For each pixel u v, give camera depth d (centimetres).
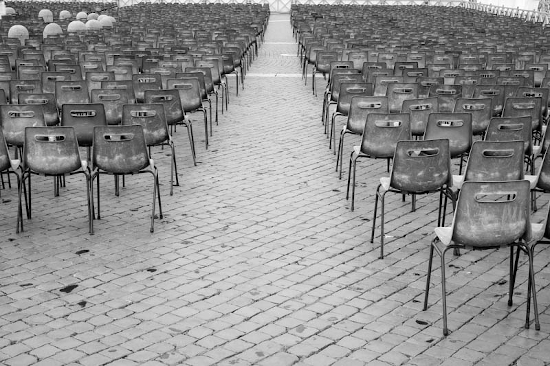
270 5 5034
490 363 444
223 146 1073
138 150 696
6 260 622
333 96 1128
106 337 480
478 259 625
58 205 786
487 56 1373
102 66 1209
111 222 725
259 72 1950
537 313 487
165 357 452
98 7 4034
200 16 2967
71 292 555
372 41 1723
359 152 747
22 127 805
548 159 610
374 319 507
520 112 845
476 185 471
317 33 2138
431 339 476
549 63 1305
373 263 614
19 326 496
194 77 1086
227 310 522
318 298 543
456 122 758
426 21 2764
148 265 610
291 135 1152
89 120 802
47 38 1797
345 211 760
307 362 446
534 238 503
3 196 821
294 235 684
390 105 968
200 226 711
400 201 797
